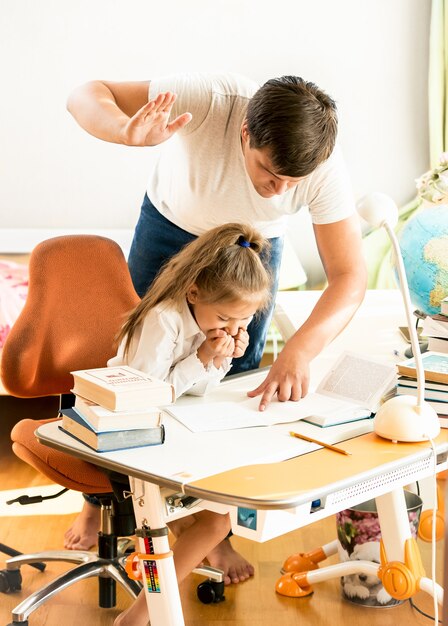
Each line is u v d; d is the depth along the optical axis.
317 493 1.28
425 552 2.38
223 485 1.29
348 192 2.01
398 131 4.10
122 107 2.06
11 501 2.06
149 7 4.02
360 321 2.46
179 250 2.26
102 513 2.09
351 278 1.98
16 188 4.14
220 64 4.06
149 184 2.32
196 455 1.42
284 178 1.71
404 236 2.21
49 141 4.11
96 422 1.42
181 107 1.99
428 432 1.51
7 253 3.73
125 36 4.04
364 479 1.36
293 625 2.03
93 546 2.38
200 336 1.89
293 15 4.02
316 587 2.22
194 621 2.05
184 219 2.19
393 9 4.00
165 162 2.21
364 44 4.04
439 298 2.16
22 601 2.06
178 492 1.44
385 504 1.76
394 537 1.77
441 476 2.54
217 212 2.09
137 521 1.48
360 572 2.00
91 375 1.54
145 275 2.35
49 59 4.05
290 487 1.29
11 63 4.05
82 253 2.17
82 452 1.44
